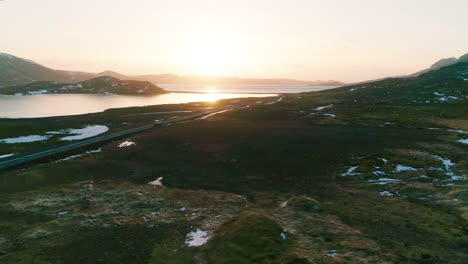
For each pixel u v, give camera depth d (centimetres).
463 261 2089
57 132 8375
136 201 3422
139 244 2420
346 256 2139
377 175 4306
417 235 2514
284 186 4038
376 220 2847
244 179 4378
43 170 4794
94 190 3838
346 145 6247
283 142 6738
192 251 2288
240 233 2466
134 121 10750
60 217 2936
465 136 6525
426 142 6241
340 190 3797
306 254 2152
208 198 3575
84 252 2284
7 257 2186
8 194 3659
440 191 3578
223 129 8675
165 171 4800
